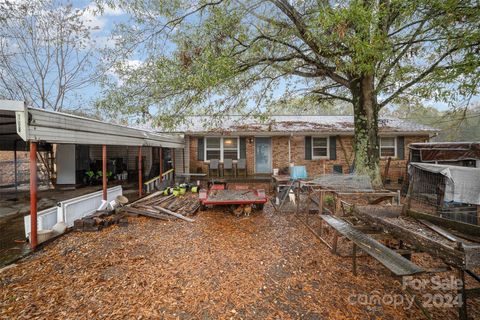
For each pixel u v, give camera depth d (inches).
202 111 265.0
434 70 191.8
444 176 212.5
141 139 314.0
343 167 476.1
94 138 218.4
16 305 98.2
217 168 462.9
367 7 180.4
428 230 118.1
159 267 130.7
